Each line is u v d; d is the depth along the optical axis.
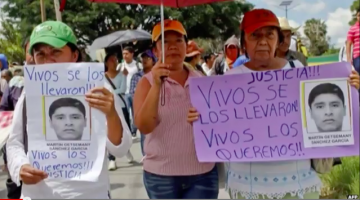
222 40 28.77
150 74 2.80
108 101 2.23
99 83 2.24
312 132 2.49
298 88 2.50
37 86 2.27
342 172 4.30
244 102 2.57
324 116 2.46
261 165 2.57
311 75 2.47
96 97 2.21
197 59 5.14
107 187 2.33
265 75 2.53
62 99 2.26
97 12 25.50
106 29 26.67
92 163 2.27
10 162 2.28
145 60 6.75
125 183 5.22
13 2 25.45
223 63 6.45
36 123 2.28
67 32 2.31
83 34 25.69
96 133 2.26
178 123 2.76
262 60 2.57
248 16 2.55
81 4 25.64
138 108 2.75
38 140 2.28
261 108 2.55
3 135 2.46
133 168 5.97
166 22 2.80
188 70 2.91
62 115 2.27
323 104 2.46
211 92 2.59
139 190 4.90
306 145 2.49
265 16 2.49
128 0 3.29
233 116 2.57
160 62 2.67
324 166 2.61
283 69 2.51
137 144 7.53
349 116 2.43
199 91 2.60
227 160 2.56
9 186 3.60
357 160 4.44
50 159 2.28
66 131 2.27
